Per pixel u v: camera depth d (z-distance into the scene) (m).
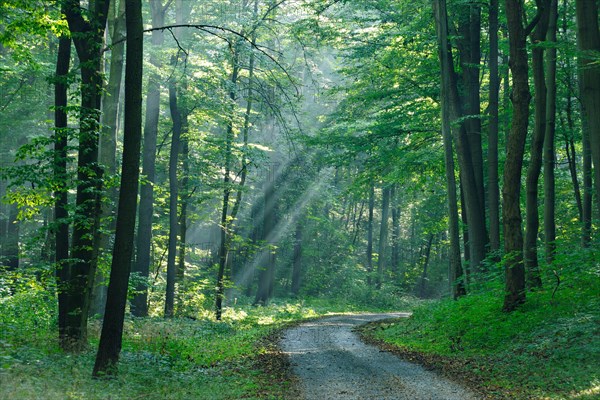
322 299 52.47
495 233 24.70
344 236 55.25
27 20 15.23
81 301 15.00
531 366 12.76
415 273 68.38
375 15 27.45
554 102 20.52
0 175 14.84
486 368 13.41
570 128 26.42
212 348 19.05
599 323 13.89
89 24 15.24
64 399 8.89
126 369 12.46
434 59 26.98
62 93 15.64
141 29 12.13
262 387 12.16
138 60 12.09
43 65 26.66
